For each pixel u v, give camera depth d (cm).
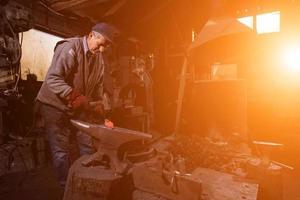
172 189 234
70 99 299
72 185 249
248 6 844
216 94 440
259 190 296
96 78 352
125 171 256
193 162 307
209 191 244
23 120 589
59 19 693
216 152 342
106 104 426
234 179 272
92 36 314
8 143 525
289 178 506
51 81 302
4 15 531
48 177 481
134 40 881
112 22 754
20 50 567
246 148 372
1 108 527
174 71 1014
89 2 609
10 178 470
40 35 661
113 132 257
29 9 592
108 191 238
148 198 241
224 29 447
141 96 932
